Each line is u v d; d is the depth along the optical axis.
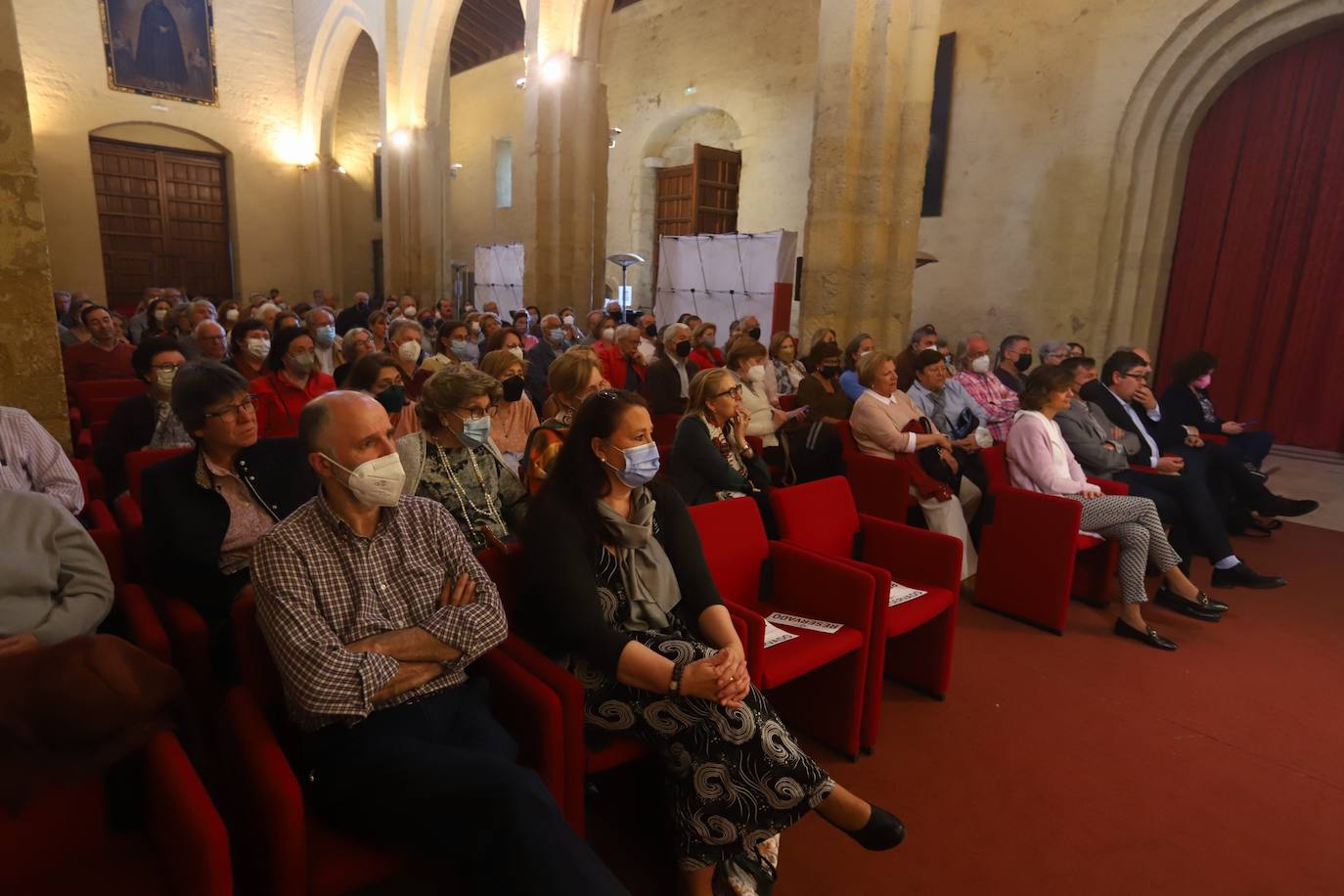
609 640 1.94
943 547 2.99
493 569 2.21
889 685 3.19
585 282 11.00
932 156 10.63
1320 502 6.32
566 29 10.45
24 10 14.43
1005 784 2.53
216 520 2.31
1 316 3.42
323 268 17.84
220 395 2.22
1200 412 4.95
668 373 5.72
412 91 13.64
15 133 3.37
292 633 1.62
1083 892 2.07
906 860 2.17
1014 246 9.95
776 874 2.04
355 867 1.53
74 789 1.50
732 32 13.30
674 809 1.93
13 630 1.72
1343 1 7.44
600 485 2.12
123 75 15.49
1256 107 8.43
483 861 1.46
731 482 3.37
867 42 6.28
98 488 3.34
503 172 18.25
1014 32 9.69
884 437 4.21
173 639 2.14
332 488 1.78
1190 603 3.88
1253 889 2.11
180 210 16.81
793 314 11.06
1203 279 9.03
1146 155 8.91
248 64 16.84
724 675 1.86
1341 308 8.06
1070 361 4.58
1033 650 3.51
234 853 1.69
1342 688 3.23
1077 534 3.58
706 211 13.29
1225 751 2.76
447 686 1.84
